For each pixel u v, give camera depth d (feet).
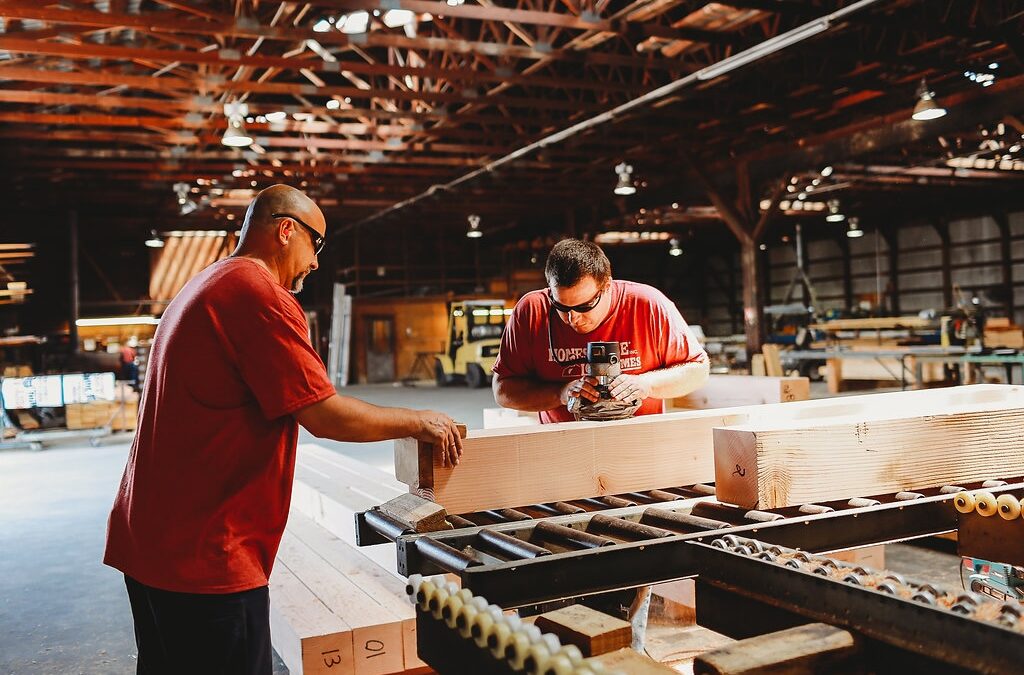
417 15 27.68
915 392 9.68
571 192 60.70
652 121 44.60
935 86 37.29
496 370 10.48
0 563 18.10
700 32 29.25
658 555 5.15
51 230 69.05
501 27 30.86
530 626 3.68
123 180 53.98
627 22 27.91
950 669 3.49
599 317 9.57
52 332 71.10
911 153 55.72
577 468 7.09
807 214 78.59
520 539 5.83
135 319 69.56
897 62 31.63
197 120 38.68
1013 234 73.36
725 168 50.37
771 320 74.49
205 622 6.05
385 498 12.85
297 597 9.37
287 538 12.57
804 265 94.63
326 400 6.08
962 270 77.77
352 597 9.30
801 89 38.29
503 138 44.11
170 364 6.19
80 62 31.86
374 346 82.12
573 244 9.12
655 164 53.01
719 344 68.33
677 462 7.54
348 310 75.05
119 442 41.29
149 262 75.72
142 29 26.05
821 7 26.66
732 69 28.66
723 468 6.43
